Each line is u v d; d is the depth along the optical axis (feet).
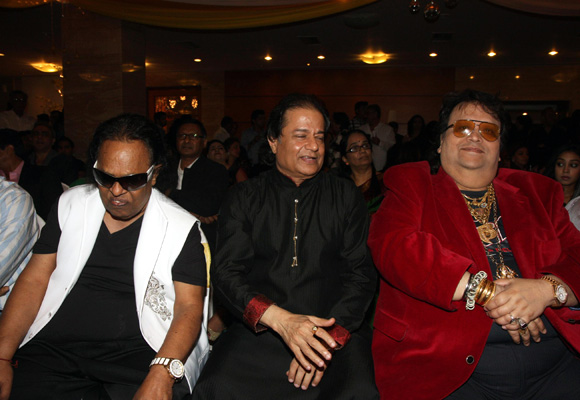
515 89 36.78
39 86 43.19
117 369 5.58
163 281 5.94
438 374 5.67
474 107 6.26
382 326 6.15
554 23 24.45
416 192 6.34
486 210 6.38
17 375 5.56
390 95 38.55
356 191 6.73
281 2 21.43
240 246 6.27
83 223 5.90
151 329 5.86
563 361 6.03
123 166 5.45
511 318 5.27
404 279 5.63
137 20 22.61
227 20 21.99
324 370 5.64
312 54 33.65
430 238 5.73
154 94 43.09
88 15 24.04
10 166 11.62
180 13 22.29
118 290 6.05
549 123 27.17
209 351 6.69
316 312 6.19
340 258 6.54
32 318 5.86
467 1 21.48
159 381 5.21
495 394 5.85
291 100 6.35
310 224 6.39
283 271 6.23
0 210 6.43
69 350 5.89
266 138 6.81
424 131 15.97
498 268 5.94
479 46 30.17
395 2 21.83
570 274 5.48
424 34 27.43
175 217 6.07
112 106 24.25
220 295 6.11
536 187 6.50
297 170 6.26
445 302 5.32
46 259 6.04
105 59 24.09
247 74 40.78
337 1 21.45
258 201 6.53
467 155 6.17
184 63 37.73
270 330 6.25
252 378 5.81
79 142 24.84
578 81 35.63
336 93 39.45
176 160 12.42
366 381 5.65
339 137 15.93
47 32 28.14
